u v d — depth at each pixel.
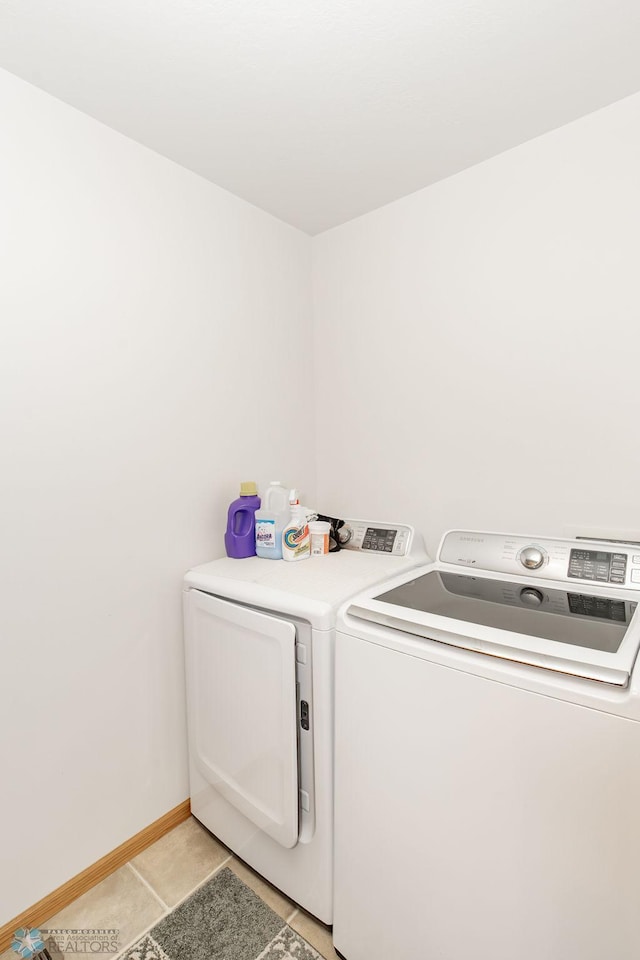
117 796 1.54
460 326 1.80
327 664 1.22
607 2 1.08
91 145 1.40
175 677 1.70
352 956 1.20
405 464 2.01
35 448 1.30
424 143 1.59
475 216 1.73
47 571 1.34
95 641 1.46
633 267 1.42
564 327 1.56
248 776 1.41
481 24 1.14
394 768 1.08
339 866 1.22
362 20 1.12
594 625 1.04
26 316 1.27
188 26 1.12
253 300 1.96
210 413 1.79
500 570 1.43
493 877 0.93
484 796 0.94
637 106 1.38
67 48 1.17
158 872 1.51
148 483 1.59
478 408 1.79
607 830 0.80
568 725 0.83
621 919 0.79
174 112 1.40
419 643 1.04
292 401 2.19
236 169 1.70
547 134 1.55
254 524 1.81
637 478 1.46
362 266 2.08
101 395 1.45
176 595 1.69
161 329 1.61
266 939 1.29
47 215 1.31
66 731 1.40
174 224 1.64
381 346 2.05
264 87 1.31
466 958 0.98
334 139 1.55
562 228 1.54
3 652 1.26
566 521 1.61
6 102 1.22
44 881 1.36
